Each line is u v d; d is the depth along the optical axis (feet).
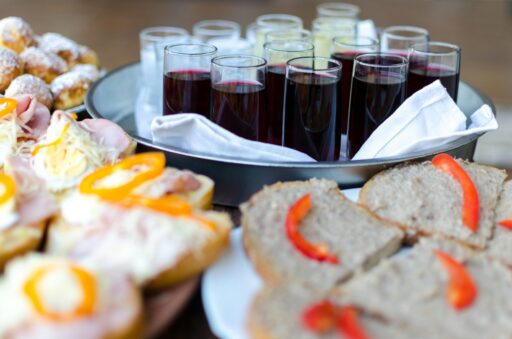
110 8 9.82
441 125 3.11
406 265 2.56
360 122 3.20
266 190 2.82
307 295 2.45
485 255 2.64
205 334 2.54
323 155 3.14
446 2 11.12
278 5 10.31
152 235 2.52
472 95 3.57
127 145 2.95
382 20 9.73
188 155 2.95
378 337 2.37
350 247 2.64
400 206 2.83
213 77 3.11
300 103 3.08
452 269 2.52
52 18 9.10
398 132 3.09
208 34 3.98
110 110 3.65
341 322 2.36
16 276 2.38
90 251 2.53
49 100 3.41
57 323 2.29
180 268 2.50
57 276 2.34
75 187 2.79
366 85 3.15
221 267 2.60
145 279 2.47
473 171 3.05
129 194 2.61
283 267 2.55
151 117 3.61
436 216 2.81
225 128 3.12
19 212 2.61
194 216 2.59
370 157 3.11
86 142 2.85
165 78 3.24
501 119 6.26
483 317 2.42
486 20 10.11
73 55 3.79
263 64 3.11
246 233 2.65
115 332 2.31
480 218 2.82
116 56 7.32
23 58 3.58
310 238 2.65
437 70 3.32
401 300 2.45
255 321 2.38
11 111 3.01
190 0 10.50
